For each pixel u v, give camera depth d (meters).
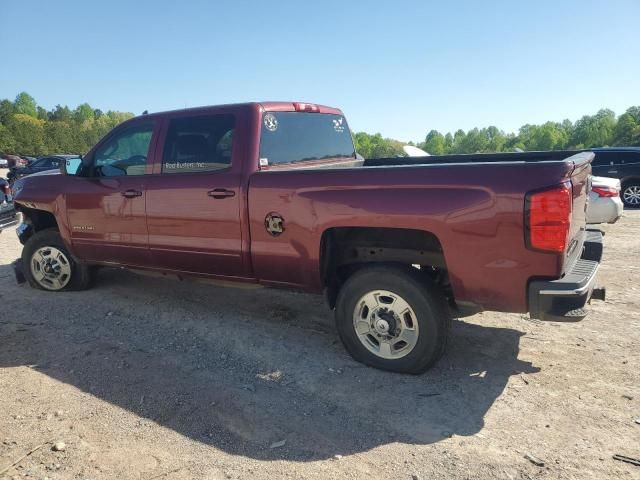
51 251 5.73
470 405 3.28
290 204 3.85
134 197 4.75
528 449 2.81
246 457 2.77
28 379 3.67
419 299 3.50
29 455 2.79
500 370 3.77
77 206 5.21
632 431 2.95
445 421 3.11
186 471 2.66
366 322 3.78
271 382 3.63
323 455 2.79
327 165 5.11
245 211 4.08
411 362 3.61
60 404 3.33
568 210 3.00
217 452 2.82
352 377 3.68
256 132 4.20
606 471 2.61
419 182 3.36
